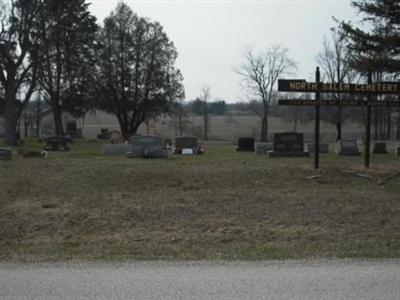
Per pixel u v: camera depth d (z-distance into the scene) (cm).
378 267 731
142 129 8888
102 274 696
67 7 5009
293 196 1448
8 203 1428
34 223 1201
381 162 2520
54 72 5741
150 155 2912
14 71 4894
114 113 6381
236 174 1833
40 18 4888
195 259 798
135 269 724
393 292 609
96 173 1877
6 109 4912
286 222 1166
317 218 1195
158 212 1285
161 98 6356
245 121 10738
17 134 5400
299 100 1884
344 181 1703
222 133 8500
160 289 623
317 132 1958
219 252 872
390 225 1120
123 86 6281
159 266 743
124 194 1546
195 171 1905
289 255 830
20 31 4844
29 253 876
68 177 1814
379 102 1862
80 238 1060
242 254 846
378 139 7356
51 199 1477
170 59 6372
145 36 6269
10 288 631
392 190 1538
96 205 1382
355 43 1791
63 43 5084
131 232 1112
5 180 1761
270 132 8300
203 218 1221
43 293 609
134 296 597
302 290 618
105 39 6197
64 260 794
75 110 6191
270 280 663
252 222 1174
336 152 3594
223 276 684
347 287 629
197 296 597
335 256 817
